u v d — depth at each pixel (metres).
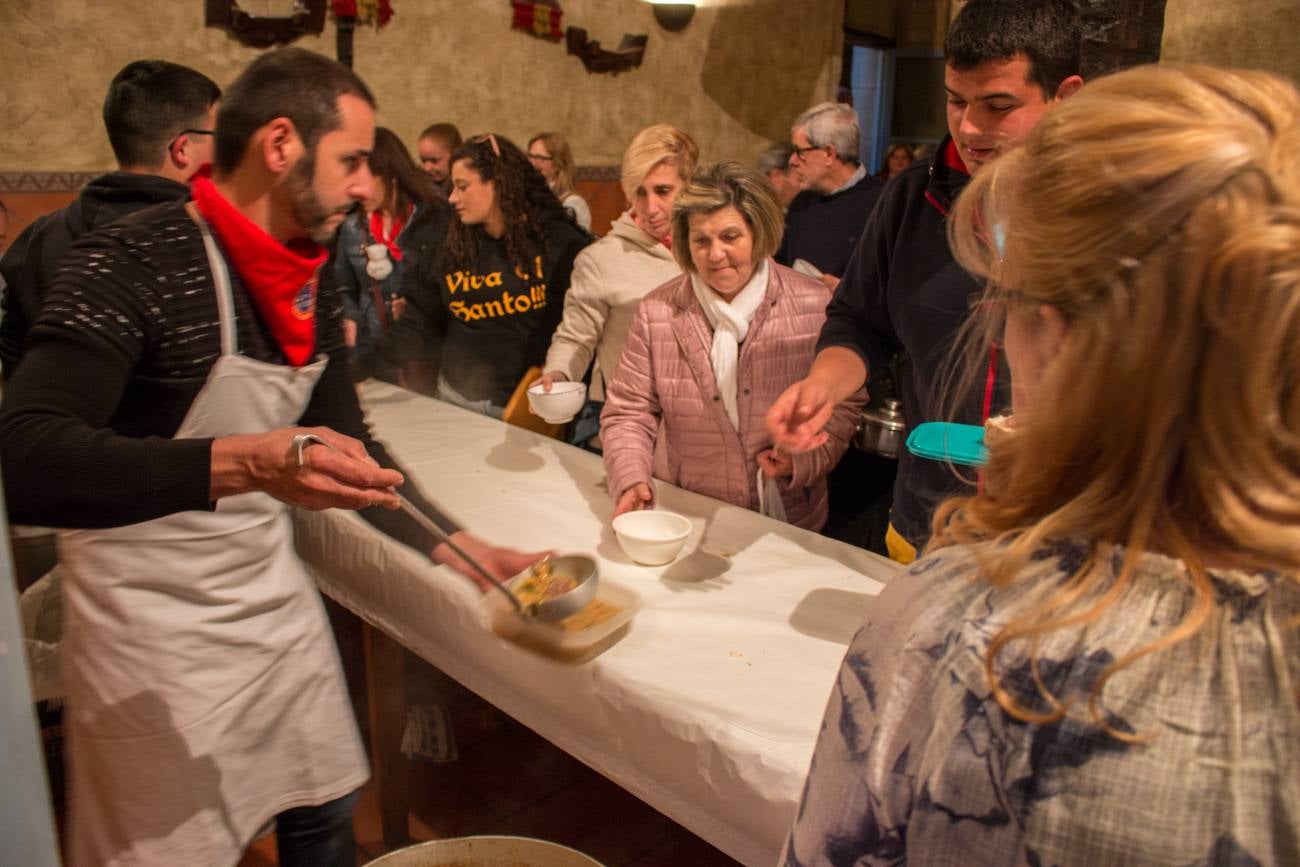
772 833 1.09
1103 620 0.48
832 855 0.55
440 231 2.94
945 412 1.38
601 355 2.63
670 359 1.93
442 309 2.89
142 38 3.76
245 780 1.46
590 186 5.40
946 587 0.54
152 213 1.24
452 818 2.12
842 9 6.52
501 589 1.29
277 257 1.26
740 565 1.61
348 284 3.21
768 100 6.23
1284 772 0.44
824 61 6.50
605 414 1.98
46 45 3.54
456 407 2.60
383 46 4.45
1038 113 1.32
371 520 1.50
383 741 1.94
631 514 1.69
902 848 0.53
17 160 3.55
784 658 1.30
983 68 1.30
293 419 1.41
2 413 1.12
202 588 1.38
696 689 1.22
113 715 1.37
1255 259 0.43
